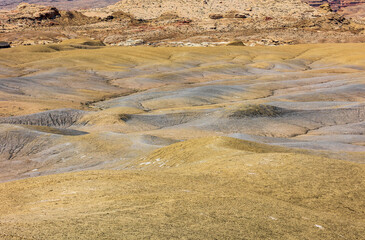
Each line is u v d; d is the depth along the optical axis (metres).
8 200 20.33
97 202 17.81
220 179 24.28
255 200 18.94
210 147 36.59
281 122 88.31
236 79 162.00
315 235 14.70
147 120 89.75
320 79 155.12
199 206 16.83
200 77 173.00
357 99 120.19
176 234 12.76
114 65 195.62
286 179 23.67
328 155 42.12
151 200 17.72
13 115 91.94
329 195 21.28
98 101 126.00
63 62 191.38
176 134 76.31
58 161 55.41
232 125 83.81
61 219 14.02
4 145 61.06
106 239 11.75
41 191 21.88
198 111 96.25
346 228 16.19
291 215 17.02
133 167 41.66
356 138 72.38
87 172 26.98
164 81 161.75
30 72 167.88
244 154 31.75
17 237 11.53
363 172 24.69
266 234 13.95
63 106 106.62
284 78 164.88
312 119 91.94
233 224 14.60
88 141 61.09
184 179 24.02
